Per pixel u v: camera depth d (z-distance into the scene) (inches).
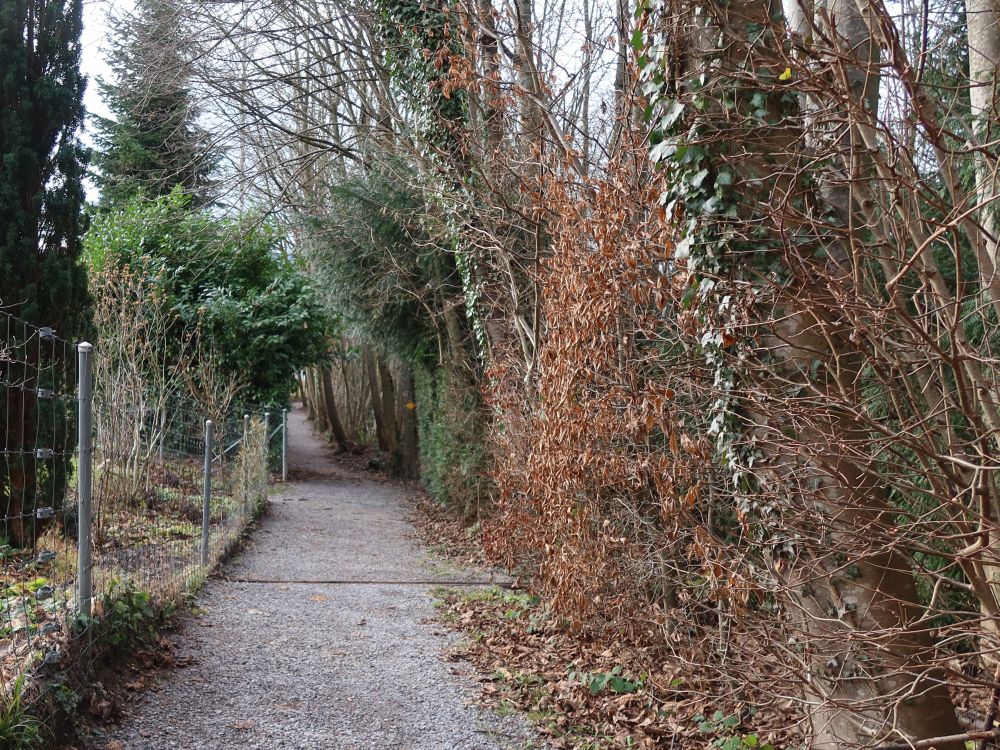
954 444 121.5
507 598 312.8
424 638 257.4
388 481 804.6
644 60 177.8
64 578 183.8
